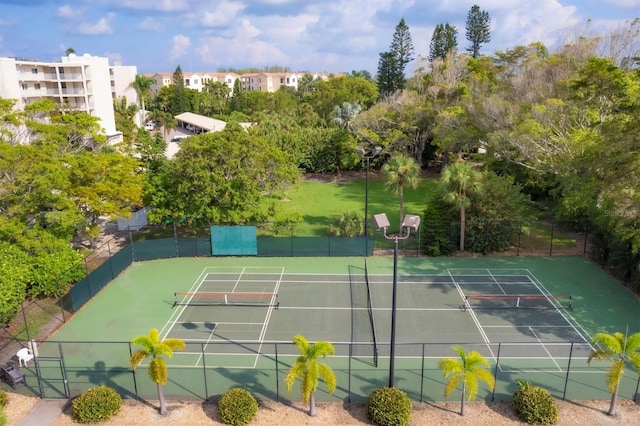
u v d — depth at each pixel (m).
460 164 34.91
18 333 24.92
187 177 35.12
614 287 29.86
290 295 29.39
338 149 64.81
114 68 111.94
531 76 44.12
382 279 31.55
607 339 16.86
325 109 93.12
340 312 27.11
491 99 39.97
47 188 27.94
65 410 18.66
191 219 36.12
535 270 32.69
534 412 17.23
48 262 27.81
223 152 35.22
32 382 20.45
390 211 48.03
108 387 19.06
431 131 59.19
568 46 43.72
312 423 17.58
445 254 35.75
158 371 17.38
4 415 16.14
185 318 26.62
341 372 21.00
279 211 37.12
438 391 19.36
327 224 43.56
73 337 24.69
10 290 23.58
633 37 41.47
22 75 76.81
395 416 17.12
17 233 26.98
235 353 22.86
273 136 64.38
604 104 33.06
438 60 61.53
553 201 47.22
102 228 41.94
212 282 31.47
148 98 122.62
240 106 125.69
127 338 24.52
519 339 23.88
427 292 29.48
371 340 23.91
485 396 19.00
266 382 20.28
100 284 30.33
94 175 33.16
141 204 35.84
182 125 115.56
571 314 26.52
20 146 27.97
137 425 17.67
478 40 87.62
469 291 29.55
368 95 98.75
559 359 21.89
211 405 18.77
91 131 35.50
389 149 61.69
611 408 17.59
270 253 35.91
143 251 35.16
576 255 35.19
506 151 39.03
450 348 23.16
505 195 35.84
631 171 26.45
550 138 34.41
